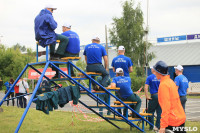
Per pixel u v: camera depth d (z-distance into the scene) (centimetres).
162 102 440
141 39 4166
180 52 4644
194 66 4147
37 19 703
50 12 707
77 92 707
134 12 4322
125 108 838
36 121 1058
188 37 4938
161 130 437
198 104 2067
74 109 1521
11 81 1658
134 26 4188
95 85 812
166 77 458
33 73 3259
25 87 1514
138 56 4125
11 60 5078
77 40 783
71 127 948
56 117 1189
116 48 4422
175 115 449
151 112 871
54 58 716
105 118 904
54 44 734
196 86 3341
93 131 861
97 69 790
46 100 654
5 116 1138
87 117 1220
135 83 3553
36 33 700
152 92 860
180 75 866
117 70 838
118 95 855
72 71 811
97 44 806
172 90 447
